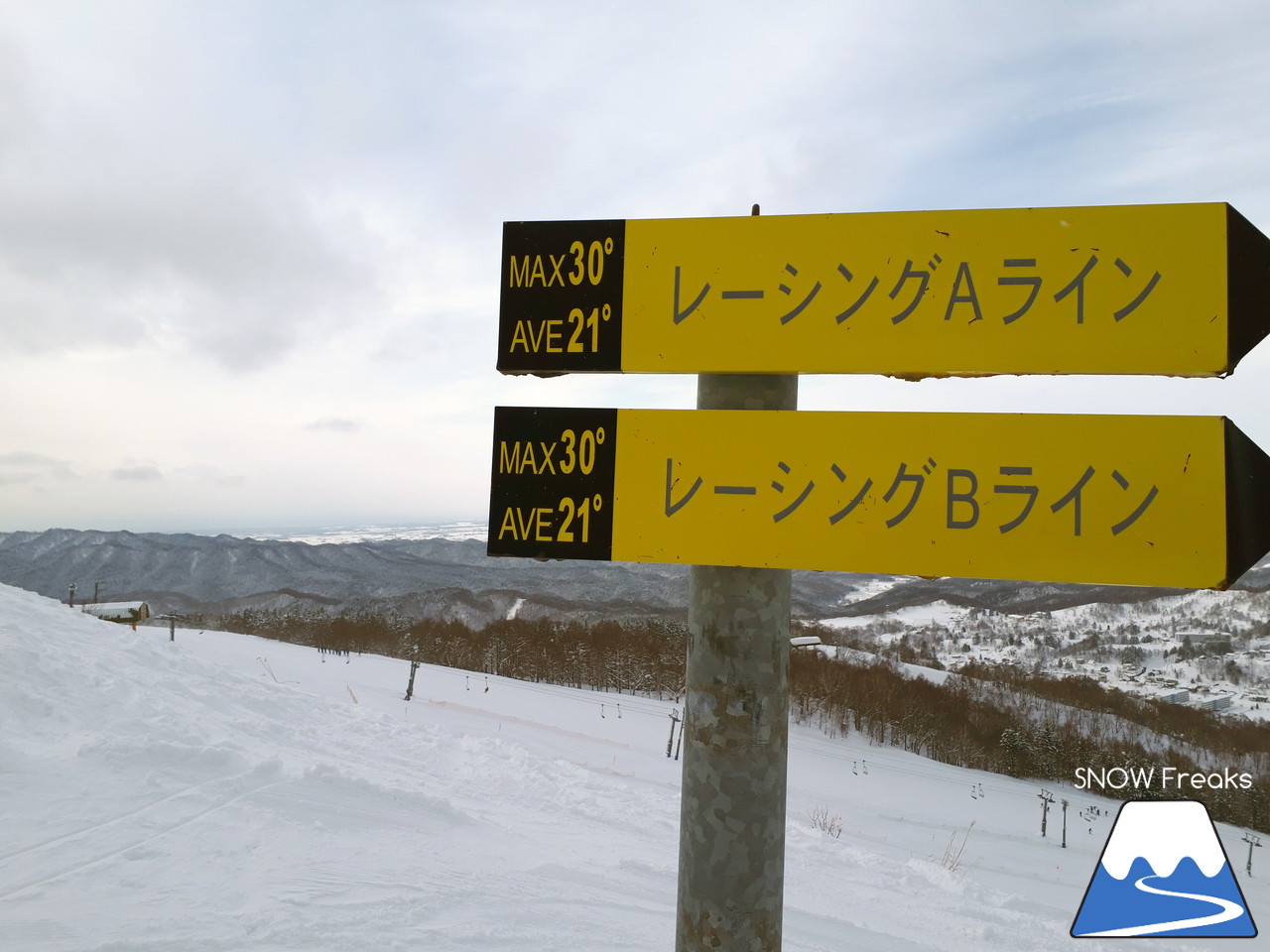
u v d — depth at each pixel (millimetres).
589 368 2238
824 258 2121
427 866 5367
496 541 2203
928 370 2051
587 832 7754
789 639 2160
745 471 2086
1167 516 1876
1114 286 1970
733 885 2029
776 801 2080
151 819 5402
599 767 22312
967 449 1977
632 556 2129
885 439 2021
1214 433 1883
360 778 7031
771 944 2043
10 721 6922
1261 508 1920
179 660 11062
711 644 2109
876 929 6238
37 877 4348
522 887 5277
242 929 3934
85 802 5527
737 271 2170
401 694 31312
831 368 2096
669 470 2131
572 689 55656
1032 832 33125
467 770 9812
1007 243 2031
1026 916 7273
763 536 2062
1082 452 1924
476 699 40000
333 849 5406
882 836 24438
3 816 5125
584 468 2178
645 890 5754
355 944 3918
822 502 2039
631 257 2240
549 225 2305
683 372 2188
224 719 8922
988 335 2020
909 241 2078
